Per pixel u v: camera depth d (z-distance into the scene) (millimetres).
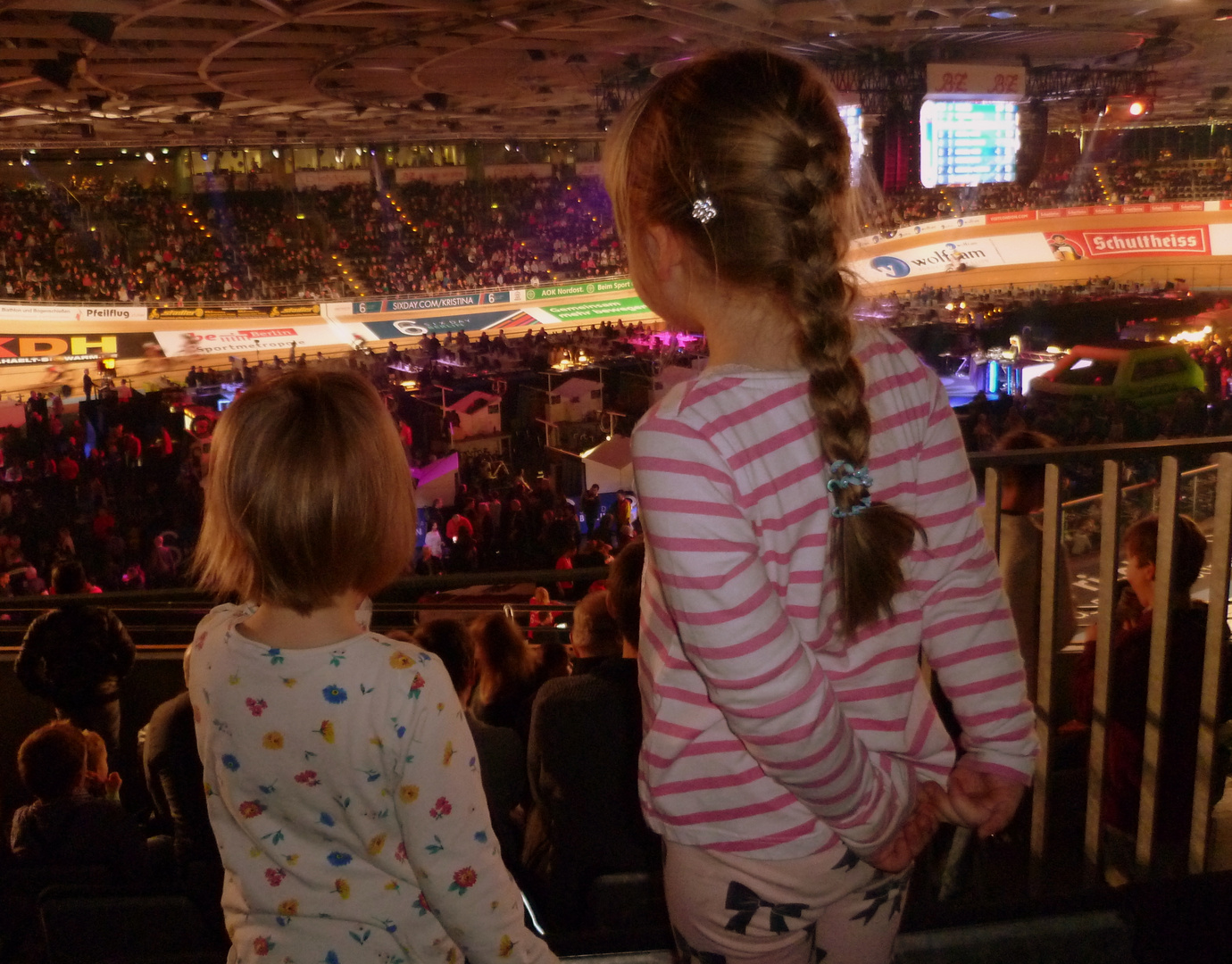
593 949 1685
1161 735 2004
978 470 1947
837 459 820
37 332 26891
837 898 923
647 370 22312
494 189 37594
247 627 1057
